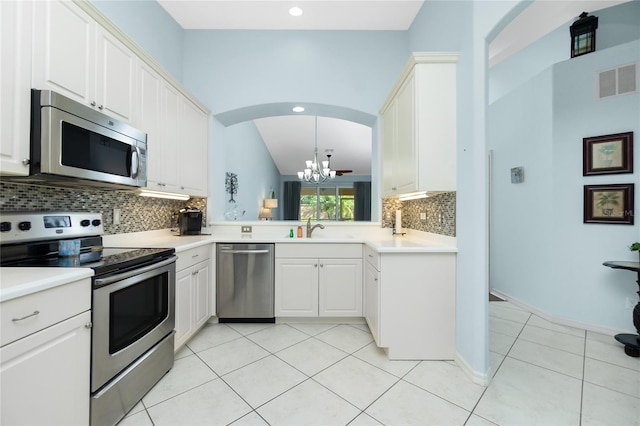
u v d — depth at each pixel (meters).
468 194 1.94
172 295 1.97
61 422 1.15
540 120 3.08
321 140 7.39
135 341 1.58
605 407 1.59
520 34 3.56
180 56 3.16
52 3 1.43
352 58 3.21
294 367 1.99
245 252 2.73
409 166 2.24
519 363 2.07
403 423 1.47
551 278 2.92
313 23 3.11
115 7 2.24
